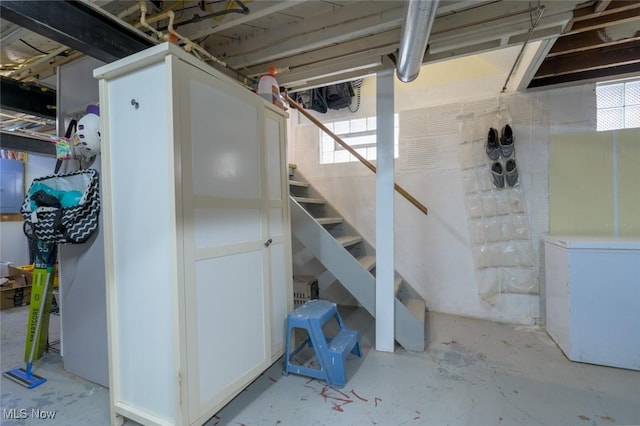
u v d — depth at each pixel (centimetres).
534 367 217
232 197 178
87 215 196
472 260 315
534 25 185
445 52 231
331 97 339
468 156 312
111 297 164
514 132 295
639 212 258
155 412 152
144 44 181
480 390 191
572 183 277
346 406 178
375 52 230
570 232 277
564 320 234
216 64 249
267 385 201
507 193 297
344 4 197
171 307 145
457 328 289
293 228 277
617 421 162
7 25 191
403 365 224
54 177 204
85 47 156
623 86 268
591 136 271
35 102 264
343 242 292
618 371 210
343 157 374
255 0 175
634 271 209
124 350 162
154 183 149
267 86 238
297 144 395
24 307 381
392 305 245
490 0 178
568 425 160
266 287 204
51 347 262
